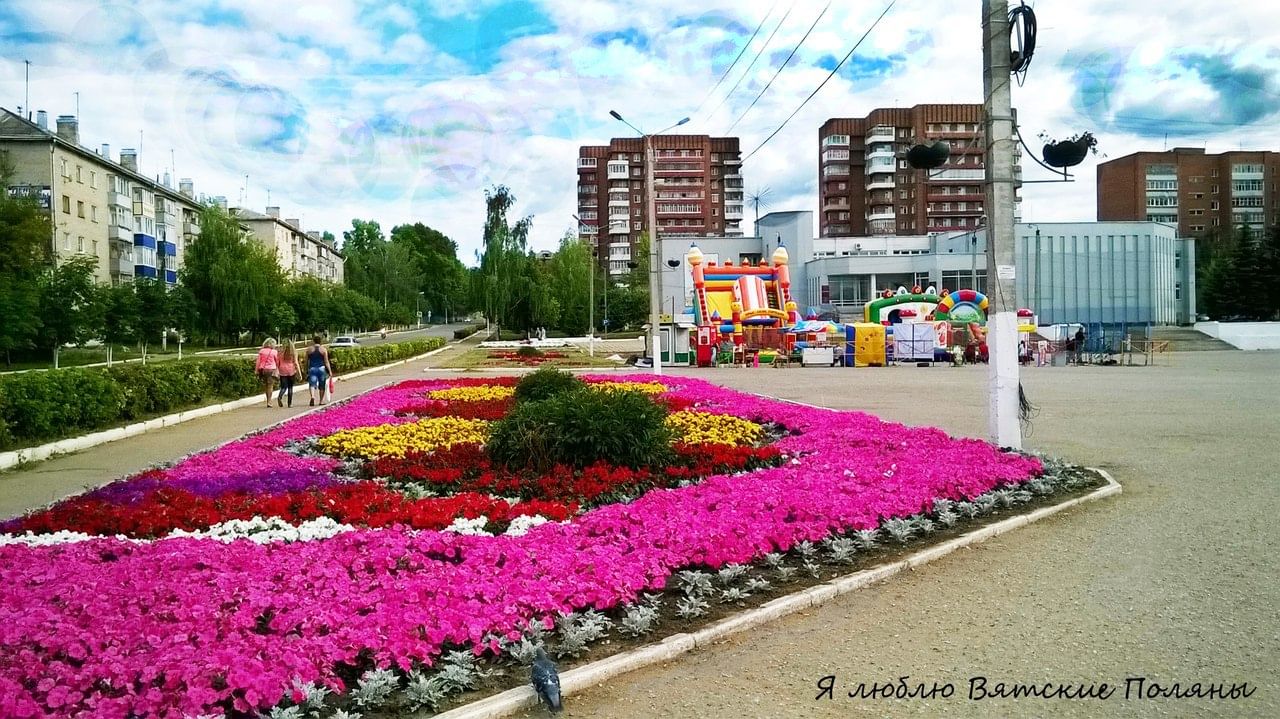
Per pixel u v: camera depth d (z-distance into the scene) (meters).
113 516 7.09
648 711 4.07
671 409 15.74
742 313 39.62
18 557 5.82
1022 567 6.18
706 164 102.44
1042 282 60.16
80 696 3.75
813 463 9.04
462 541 6.00
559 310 75.31
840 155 88.62
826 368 36.06
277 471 9.55
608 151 104.81
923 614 5.27
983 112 10.30
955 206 85.00
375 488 8.23
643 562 5.62
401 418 15.19
